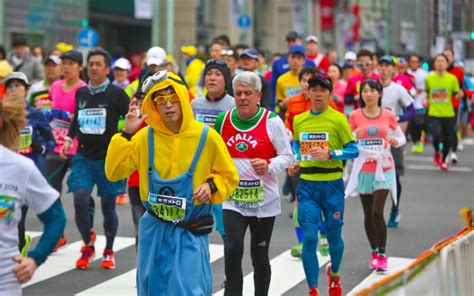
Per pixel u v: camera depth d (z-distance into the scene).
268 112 14.95
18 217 9.98
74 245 21.80
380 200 18.73
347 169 35.78
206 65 17.23
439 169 37.97
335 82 31.61
